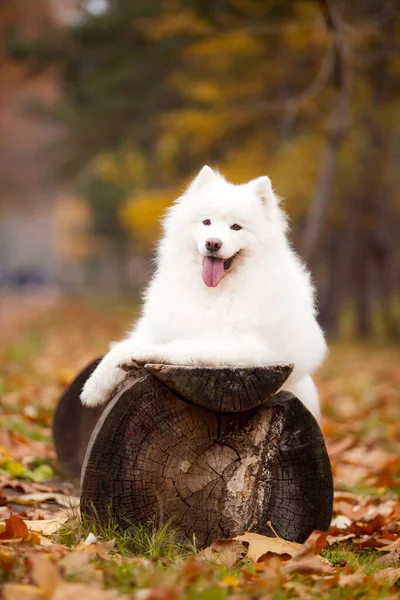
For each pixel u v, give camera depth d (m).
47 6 23.09
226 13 17.67
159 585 3.90
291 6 16.83
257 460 5.00
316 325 5.53
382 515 6.09
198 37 20.12
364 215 25.45
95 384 5.27
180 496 4.95
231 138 20.34
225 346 4.96
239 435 4.97
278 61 19.12
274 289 5.22
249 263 5.27
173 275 5.41
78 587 3.69
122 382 5.27
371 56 17.48
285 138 20.08
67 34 22.45
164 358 4.86
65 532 4.98
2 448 7.37
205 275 5.14
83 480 4.93
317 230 18.16
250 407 4.80
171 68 22.88
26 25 23.44
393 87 19.58
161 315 5.32
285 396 5.07
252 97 19.91
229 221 5.28
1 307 42.75
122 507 4.89
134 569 4.16
